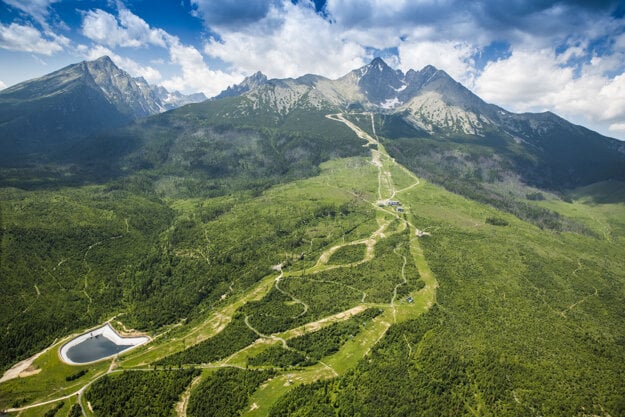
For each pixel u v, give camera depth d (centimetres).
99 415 17788
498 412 16150
